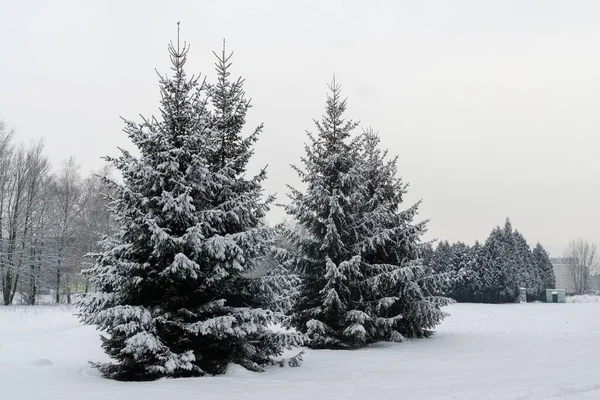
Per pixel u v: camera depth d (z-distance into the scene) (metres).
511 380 9.22
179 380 9.33
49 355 13.55
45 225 41.88
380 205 18.36
